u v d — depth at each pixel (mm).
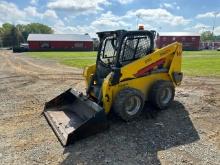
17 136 5855
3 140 5664
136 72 6566
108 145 5324
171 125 6336
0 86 11781
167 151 5047
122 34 6324
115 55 6527
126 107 6277
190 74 14578
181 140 5520
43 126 6422
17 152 5113
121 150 5113
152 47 6969
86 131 5566
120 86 6340
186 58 28812
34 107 8094
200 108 7625
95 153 5016
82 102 6637
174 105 7867
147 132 5934
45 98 9320
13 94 10016
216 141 5453
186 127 6215
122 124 6355
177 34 64875
